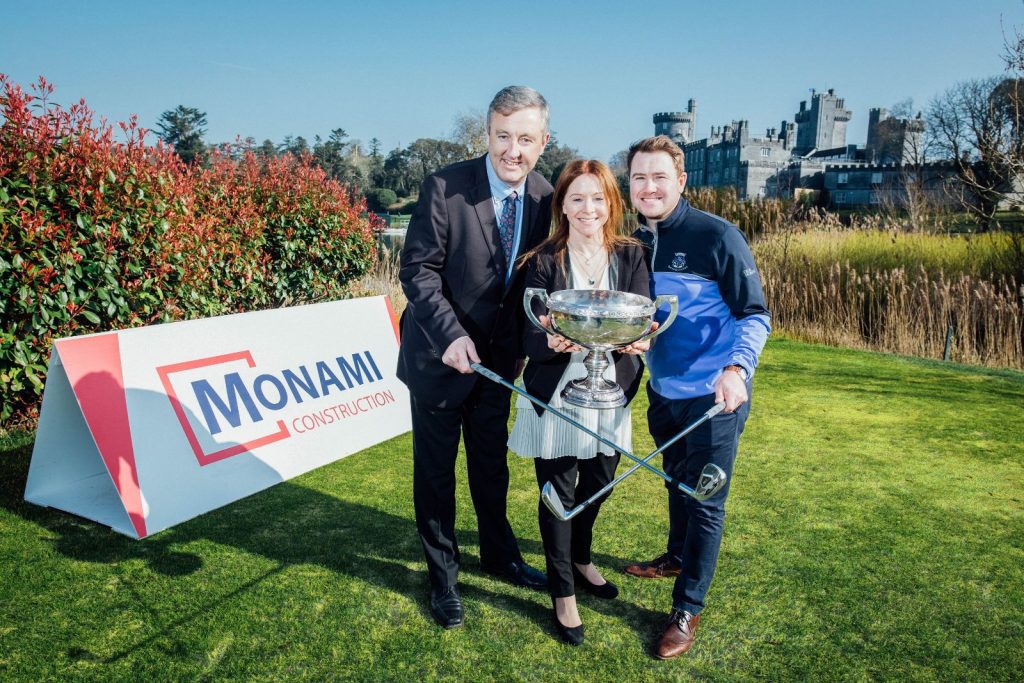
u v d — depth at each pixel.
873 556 2.80
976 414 4.84
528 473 3.72
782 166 82.06
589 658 2.16
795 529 3.05
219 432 3.37
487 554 2.67
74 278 4.09
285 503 3.28
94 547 2.81
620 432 2.30
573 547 2.49
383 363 4.52
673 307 2.00
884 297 8.02
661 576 2.67
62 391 3.10
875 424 4.60
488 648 2.21
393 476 3.64
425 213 2.32
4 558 2.70
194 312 5.17
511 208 2.38
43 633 2.23
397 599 2.47
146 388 3.15
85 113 4.20
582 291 2.08
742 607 2.44
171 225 4.81
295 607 2.41
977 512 3.24
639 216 2.44
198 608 2.39
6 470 3.56
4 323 3.86
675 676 2.08
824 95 103.62
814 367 6.32
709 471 1.85
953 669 2.11
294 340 4.00
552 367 2.20
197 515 3.10
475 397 2.48
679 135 107.12
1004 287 7.21
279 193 7.10
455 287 2.39
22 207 3.74
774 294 8.54
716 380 2.10
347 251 7.66
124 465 2.93
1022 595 2.52
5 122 3.88
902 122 65.06
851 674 2.09
